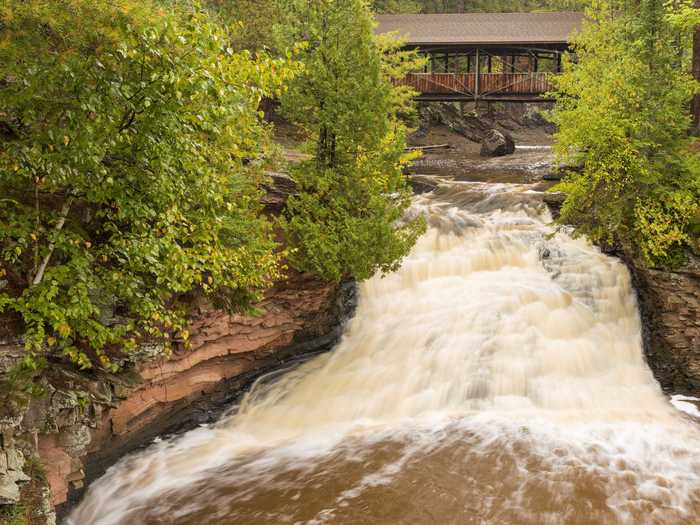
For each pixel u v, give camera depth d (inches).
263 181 432.1
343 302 569.9
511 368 486.0
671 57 561.3
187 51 238.5
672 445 402.6
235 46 844.0
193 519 328.8
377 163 483.2
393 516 323.6
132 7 226.1
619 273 577.6
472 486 350.9
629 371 512.7
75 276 269.3
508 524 315.6
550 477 358.9
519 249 628.1
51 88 223.0
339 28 467.8
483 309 537.0
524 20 1275.8
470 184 888.9
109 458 383.2
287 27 474.6
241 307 414.0
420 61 919.7
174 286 285.6
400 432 424.2
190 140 259.8
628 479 358.0
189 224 299.3
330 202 474.9
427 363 499.2
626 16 641.0
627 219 567.5
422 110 1669.5
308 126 483.5
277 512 330.6
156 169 256.2
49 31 229.9
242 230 370.3
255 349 482.6
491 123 1843.0
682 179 548.7
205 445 421.7
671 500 337.4
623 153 536.1
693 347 514.3
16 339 280.1
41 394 279.4
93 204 317.1
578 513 324.5
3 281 270.8
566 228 666.2
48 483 289.7
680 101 559.8
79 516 343.9
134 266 278.8
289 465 385.4
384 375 496.4
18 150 230.8
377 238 467.5
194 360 427.2
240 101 270.7
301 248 470.9
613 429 425.1
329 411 460.4
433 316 541.6
